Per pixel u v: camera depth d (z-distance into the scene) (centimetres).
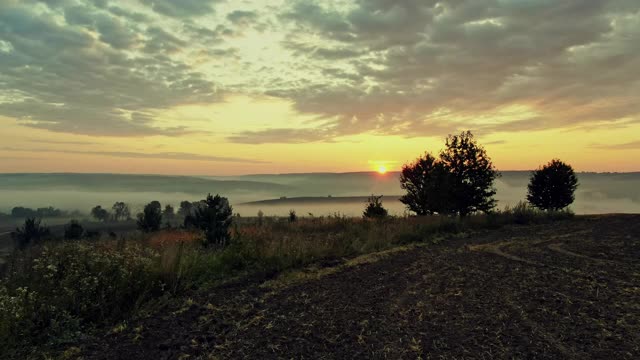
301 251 1038
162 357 467
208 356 468
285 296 712
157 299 687
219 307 647
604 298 652
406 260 1045
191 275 811
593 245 1228
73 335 530
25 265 716
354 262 1020
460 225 1797
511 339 501
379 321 578
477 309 618
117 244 1041
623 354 452
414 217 2053
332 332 539
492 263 973
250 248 1024
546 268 895
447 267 939
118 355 474
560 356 452
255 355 470
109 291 631
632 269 866
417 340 507
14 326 507
